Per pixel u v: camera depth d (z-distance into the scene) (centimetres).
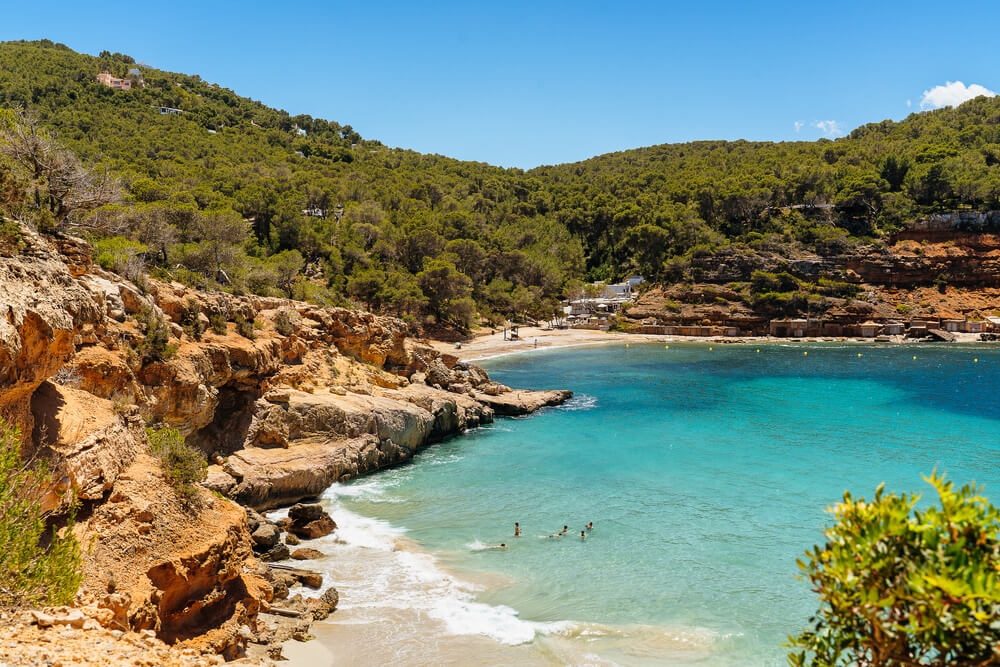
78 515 1766
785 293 13175
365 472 4338
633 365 9631
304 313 5309
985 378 8262
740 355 10675
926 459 4669
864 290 13350
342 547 3134
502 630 2373
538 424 5903
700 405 6700
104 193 3978
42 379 1778
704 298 13650
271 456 3816
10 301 1644
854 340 12450
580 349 11506
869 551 583
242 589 2197
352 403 4488
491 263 14662
